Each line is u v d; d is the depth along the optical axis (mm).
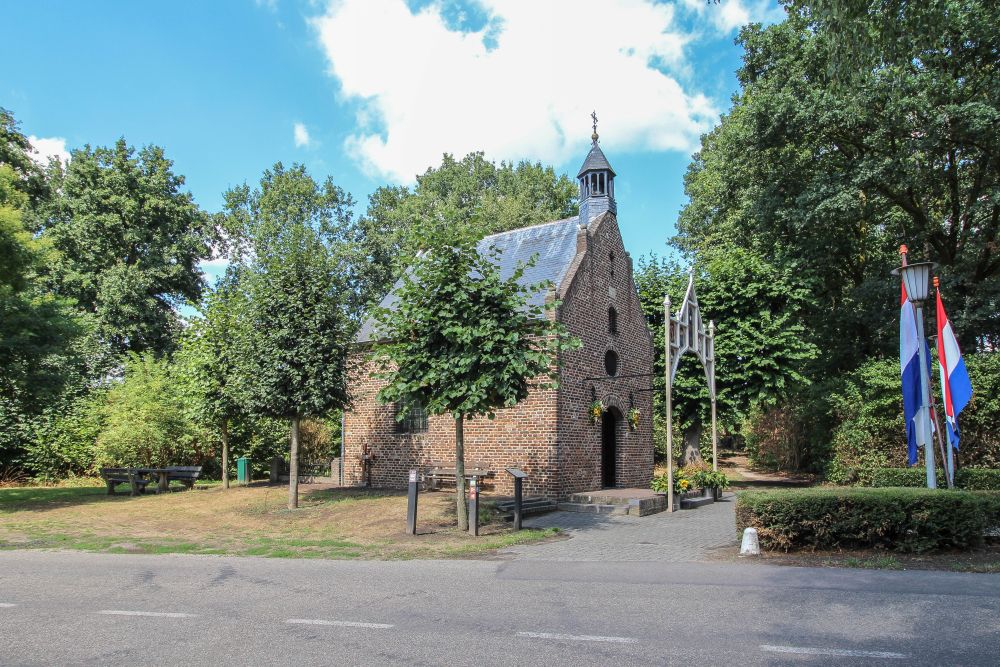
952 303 23781
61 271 32094
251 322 16438
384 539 12180
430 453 20234
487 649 5488
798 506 9984
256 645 5625
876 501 9789
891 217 27953
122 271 32844
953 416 12273
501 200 45906
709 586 7898
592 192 21844
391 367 20875
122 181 34438
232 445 27453
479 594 7617
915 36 11859
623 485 21234
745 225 28250
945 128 20531
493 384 12234
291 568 9484
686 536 12508
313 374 15859
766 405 30328
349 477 22281
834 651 5375
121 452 23828
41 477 27328
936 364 19281
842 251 28281
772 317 26500
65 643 5695
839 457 22859
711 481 20281
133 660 5234
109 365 31781
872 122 23016
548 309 12844
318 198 42719
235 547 11477
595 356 20172
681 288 27906
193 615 6676
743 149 25656
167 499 18531
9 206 17375
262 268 17172
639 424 22562
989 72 20422
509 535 12539
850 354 29672
